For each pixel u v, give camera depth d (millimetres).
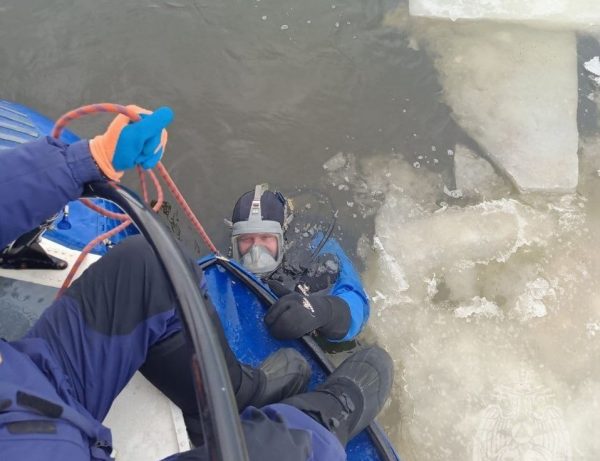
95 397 1244
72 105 2447
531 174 2412
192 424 1515
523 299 2188
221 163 2359
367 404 1660
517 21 2791
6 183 995
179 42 2600
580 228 2318
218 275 1947
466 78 2609
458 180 2396
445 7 2785
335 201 2324
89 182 1036
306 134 2430
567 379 2062
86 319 1261
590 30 2799
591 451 1962
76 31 2596
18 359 1089
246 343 1866
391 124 2477
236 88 2514
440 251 2266
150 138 1036
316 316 1799
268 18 2682
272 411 1252
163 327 1326
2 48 2537
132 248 1313
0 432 930
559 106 2570
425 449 1961
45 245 1681
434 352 2102
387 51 2648
